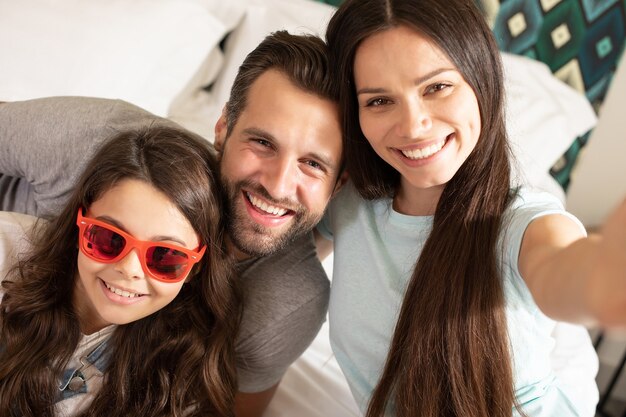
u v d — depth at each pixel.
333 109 0.92
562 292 0.58
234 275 1.01
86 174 0.91
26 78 1.53
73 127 1.08
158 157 0.88
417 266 0.90
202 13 1.85
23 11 1.57
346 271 1.03
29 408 0.88
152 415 0.93
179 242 0.88
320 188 0.95
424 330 0.86
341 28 0.87
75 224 0.93
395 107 0.83
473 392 0.83
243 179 0.94
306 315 1.06
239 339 1.04
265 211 0.96
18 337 0.91
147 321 0.97
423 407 0.86
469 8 0.82
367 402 1.03
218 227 0.95
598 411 1.99
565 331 1.44
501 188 0.88
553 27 2.10
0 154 1.14
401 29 0.79
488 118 0.86
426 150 0.83
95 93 1.59
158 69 1.73
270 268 1.05
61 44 1.57
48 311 0.92
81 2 1.65
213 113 1.90
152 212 0.85
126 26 1.67
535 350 0.89
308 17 2.00
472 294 0.83
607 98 2.14
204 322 1.00
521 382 0.91
